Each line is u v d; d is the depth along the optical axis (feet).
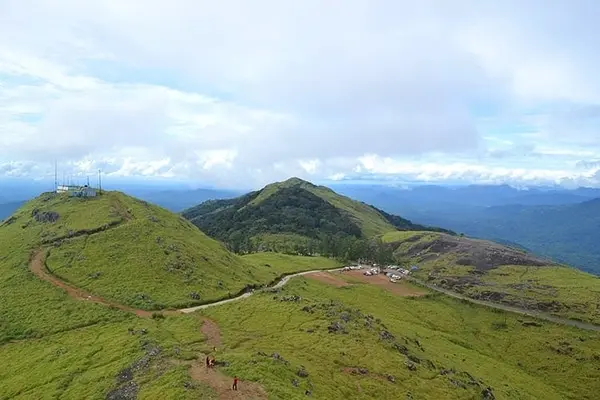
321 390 217.97
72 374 244.63
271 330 320.50
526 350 540.52
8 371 266.57
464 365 404.57
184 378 200.64
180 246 514.27
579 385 462.60
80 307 359.66
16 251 476.95
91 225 531.09
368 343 310.45
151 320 339.36
